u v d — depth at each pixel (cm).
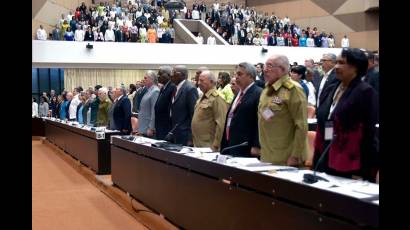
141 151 471
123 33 1681
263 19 2175
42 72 1656
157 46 1631
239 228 280
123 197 535
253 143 353
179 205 375
